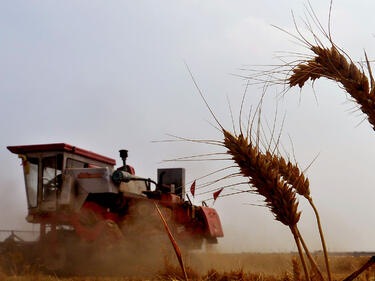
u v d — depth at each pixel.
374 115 2.05
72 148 13.05
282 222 2.00
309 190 2.13
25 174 12.95
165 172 16.33
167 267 8.77
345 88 2.13
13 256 10.91
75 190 12.55
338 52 2.19
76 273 10.74
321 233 2.12
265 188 2.01
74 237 12.11
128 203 13.40
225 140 2.06
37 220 12.64
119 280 9.42
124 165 14.16
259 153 2.03
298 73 2.26
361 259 11.24
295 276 2.49
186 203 14.99
